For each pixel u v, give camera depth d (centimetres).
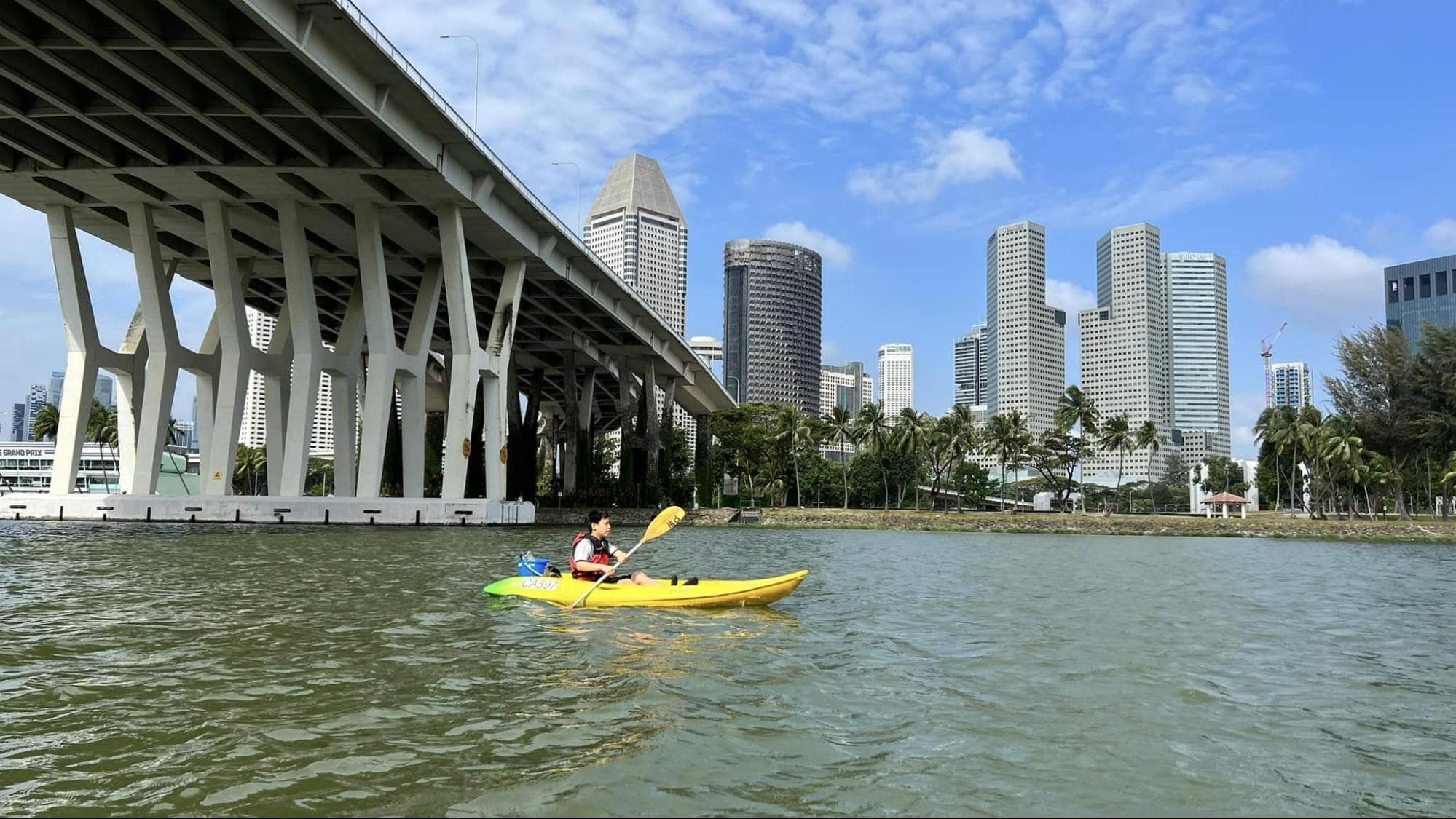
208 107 3491
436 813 533
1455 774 663
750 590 1445
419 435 4938
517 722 732
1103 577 2427
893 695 859
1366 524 7131
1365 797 608
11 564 2080
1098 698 875
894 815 546
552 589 1483
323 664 955
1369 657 1174
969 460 12988
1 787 573
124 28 2952
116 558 2275
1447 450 7881
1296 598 1964
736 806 553
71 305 4631
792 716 772
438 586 1695
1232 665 1084
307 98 3381
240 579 1800
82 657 980
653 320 7388
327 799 555
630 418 7888
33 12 2803
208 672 912
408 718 742
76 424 4600
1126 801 585
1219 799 593
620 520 7050
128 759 631
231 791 567
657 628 1224
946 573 2459
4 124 3772
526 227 5034
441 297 6384
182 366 4759
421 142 3834
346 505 4334
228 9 2970
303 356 4400
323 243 5241
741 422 10025
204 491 4422
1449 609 1789
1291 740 745
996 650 1134
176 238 5356
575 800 557
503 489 5109
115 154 4047
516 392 7406
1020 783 613
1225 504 8812
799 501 9894
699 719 752
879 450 9525
